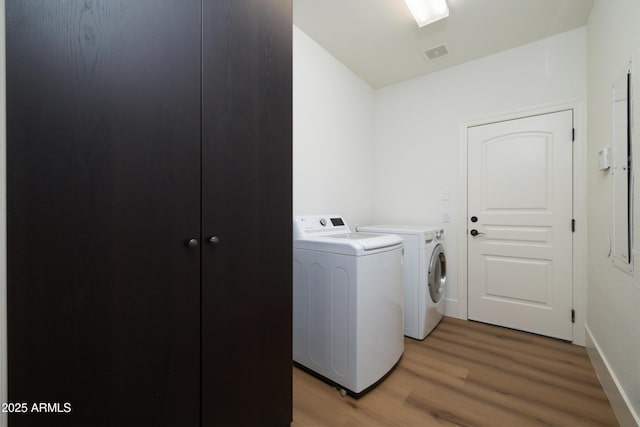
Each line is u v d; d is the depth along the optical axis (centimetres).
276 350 119
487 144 253
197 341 91
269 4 116
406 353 201
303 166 228
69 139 65
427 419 137
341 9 195
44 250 62
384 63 267
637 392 117
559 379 169
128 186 74
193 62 88
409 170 299
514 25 210
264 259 114
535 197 231
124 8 73
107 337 71
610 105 154
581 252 212
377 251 163
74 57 65
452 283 271
